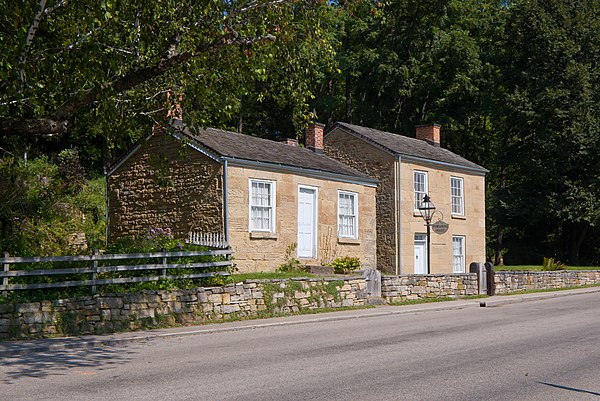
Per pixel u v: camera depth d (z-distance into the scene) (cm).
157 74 1324
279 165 2392
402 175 3014
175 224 2391
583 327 1531
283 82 1529
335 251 2611
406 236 3012
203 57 1322
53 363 1065
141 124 1584
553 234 4750
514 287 2761
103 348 1250
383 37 4562
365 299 2114
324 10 1454
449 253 3206
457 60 4444
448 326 1591
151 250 1703
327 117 5091
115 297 1477
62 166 2917
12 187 2153
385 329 1541
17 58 1227
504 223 4231
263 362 1063
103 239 2409
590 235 4556
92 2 1275
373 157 3069
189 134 2377
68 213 2345
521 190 4206
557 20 4241
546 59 4141
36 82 1372
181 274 1656
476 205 3400
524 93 4116
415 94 4650
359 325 1644
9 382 900
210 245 1938
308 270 2334
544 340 1312
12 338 1304
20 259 1367
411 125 4728
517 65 4384
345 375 945
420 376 934
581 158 4006
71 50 1343
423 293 2336
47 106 1562
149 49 1484
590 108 3991
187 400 784
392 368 1002
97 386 870
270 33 1373
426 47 4500
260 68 1375
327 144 3225
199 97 1424
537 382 891
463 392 827
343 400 782
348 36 4600
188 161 2367
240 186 2289
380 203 3036
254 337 1411
